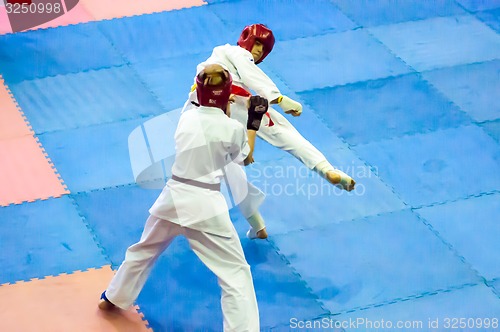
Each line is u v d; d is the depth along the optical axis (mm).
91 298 12352
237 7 20750
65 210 14172
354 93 17609
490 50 19281
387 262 13219
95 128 16375
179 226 10820
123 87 17672
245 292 10750
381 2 21125
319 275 12961
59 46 19031
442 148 16000
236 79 11719
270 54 18875
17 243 13406
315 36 19641
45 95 17344
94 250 13352
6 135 16062
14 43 19094
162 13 20391
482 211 14359
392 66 18609
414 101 17422
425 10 20797
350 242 13633
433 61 18812
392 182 15031
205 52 18953
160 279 12805
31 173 15031
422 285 12781
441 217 14211
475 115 17062
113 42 19234
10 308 12109
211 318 12156
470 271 13078
